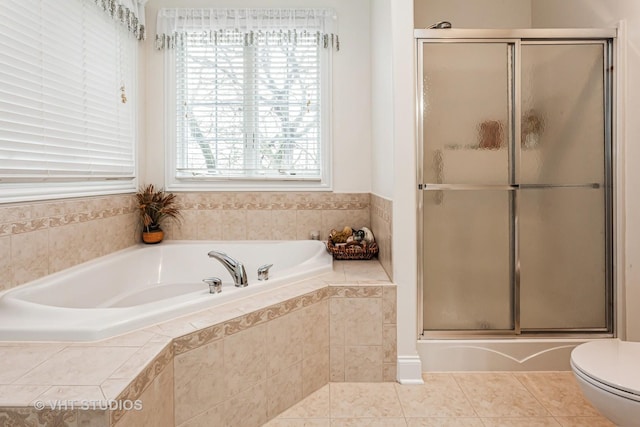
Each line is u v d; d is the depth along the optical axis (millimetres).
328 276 2221
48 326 1333
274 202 3029
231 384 1554
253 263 2887
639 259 2068
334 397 1916
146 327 1436
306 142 3051
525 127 2182
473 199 2172
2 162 1625
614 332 2186
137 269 2625
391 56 2109
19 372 1102
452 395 1938
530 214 2197
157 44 2955
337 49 3000
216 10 2928
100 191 2406
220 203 3012
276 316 1738
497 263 2195
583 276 2213
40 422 963
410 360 2062
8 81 1655
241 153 3039
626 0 2088
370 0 2980
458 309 2197
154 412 1207
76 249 2148
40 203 1864
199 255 2861
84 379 1065
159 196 2916
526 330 2215
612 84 2158
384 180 2391
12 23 1675
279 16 2936
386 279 2156
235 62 3000
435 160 2158
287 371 1803
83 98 2205
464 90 2143
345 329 2049
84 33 2213
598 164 2193
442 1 2941
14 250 1701
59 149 2004
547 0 2740
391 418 1749
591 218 2201
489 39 2125
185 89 3002
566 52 2162
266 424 1699
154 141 3002
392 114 2105
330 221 3037
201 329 1436
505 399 1903
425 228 2172
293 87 3027
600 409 1337
